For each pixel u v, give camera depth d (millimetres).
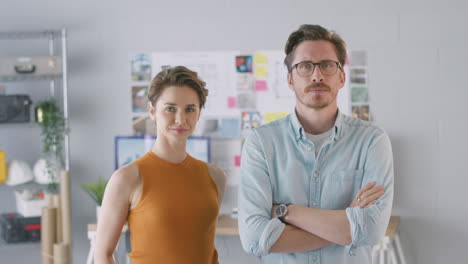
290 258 1518
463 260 3213
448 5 3189
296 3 3301
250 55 3346
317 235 1483
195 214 1394
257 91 3352
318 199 1540
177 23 3377
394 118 3252
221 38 3357
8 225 3207
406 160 3248
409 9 3221
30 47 3455
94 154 3457
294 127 1580
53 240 3168
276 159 1575
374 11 3246
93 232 3004
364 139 1568
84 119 3457
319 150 1546
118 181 1347
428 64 3217
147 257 1350
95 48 3428
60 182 3178
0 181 3211
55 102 3260
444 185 3221
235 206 3389
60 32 3316
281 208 1523
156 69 3396
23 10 3438
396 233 3092
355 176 1548
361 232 1442
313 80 1500
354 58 3268
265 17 3328
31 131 3479
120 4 3404
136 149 3295
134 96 3418
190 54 3377
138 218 1363
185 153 1448
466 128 3197
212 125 3387
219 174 1545
